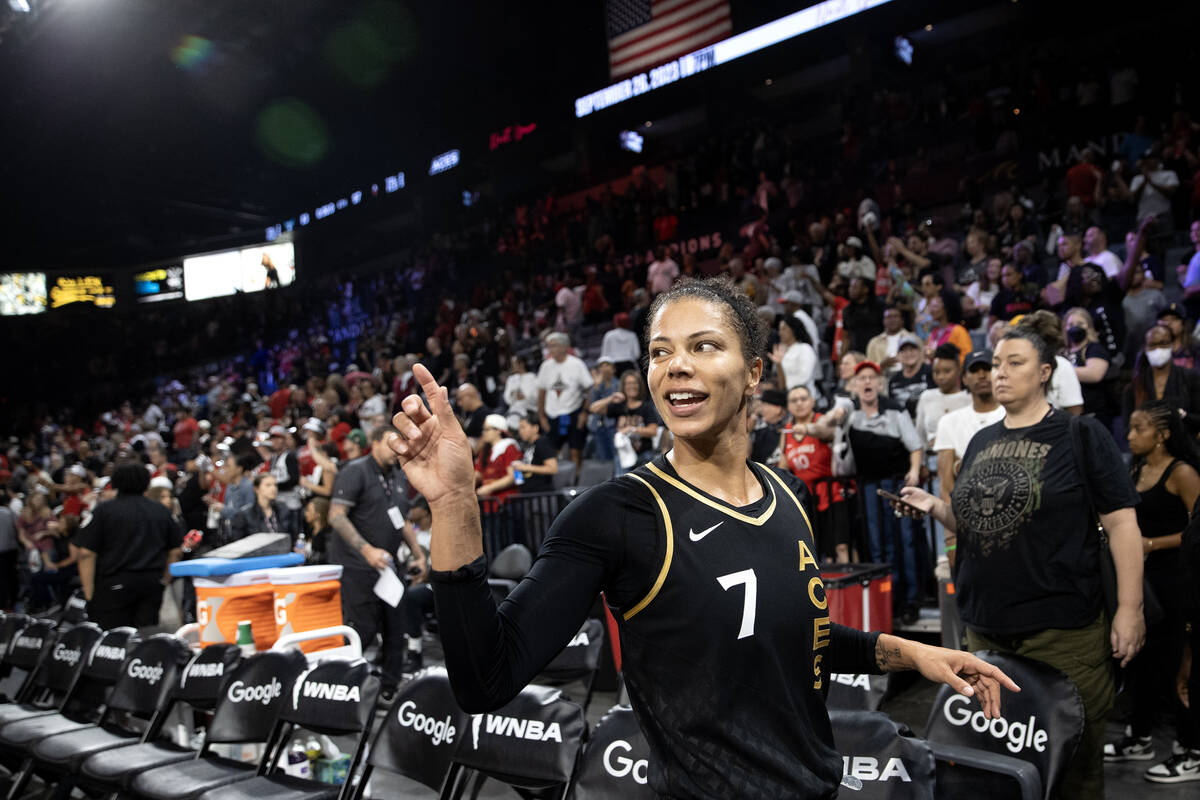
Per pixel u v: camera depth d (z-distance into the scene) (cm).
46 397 2745
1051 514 265
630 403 755
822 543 537
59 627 607
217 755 354
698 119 2214
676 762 130
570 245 1881
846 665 164
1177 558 379
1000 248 966
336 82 2442
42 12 1911
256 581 432
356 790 300
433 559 115
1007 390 278
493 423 769
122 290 2959
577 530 132
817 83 1988
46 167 2606
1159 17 1545
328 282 2753
